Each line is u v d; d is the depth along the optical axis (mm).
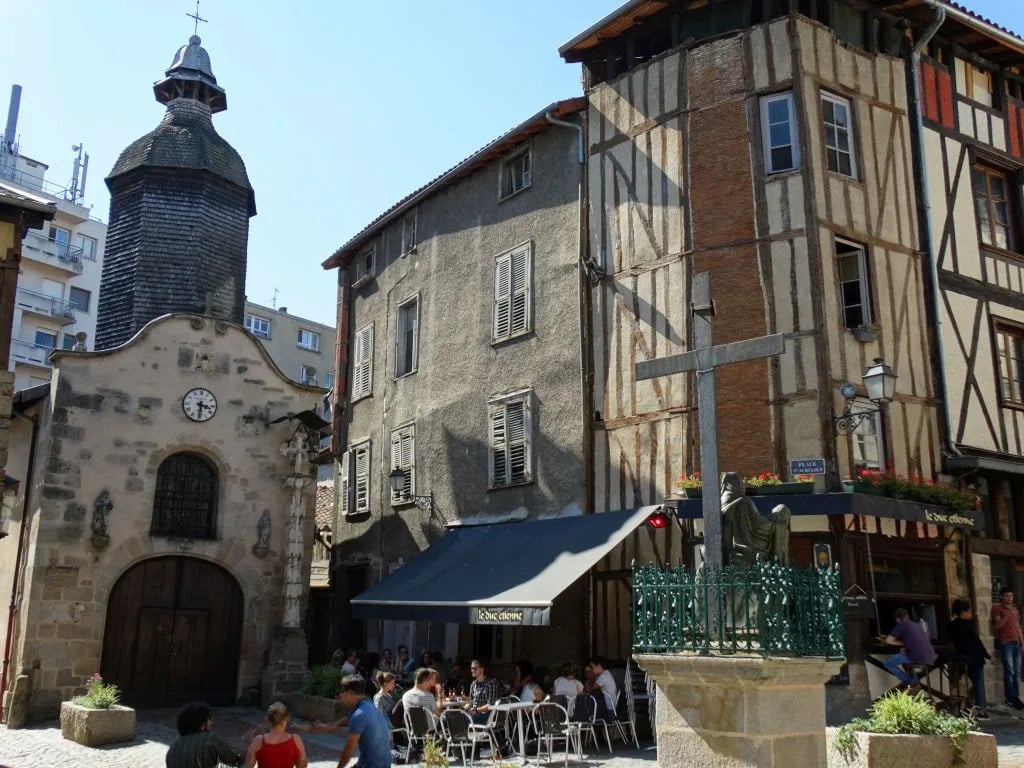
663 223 15203
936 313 14750
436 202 20938
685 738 6582
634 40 16500
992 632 13961
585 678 13102
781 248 13961
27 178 44781
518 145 18516
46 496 16875
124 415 17906
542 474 16453
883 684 12305
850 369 13594
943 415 14352
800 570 6660
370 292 23359
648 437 14695
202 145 21453
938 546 13594
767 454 13336
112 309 20609
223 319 19844
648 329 15070
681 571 6770
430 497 19281
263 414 19312
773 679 6227
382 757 7258
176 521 18250
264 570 18719
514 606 12938
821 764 6527
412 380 20656
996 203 16828
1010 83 17609
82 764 11703
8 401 14180
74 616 16719
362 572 21734
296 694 16719
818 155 14219
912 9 15586
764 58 14711
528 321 17344
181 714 7160
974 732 8461
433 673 11547
